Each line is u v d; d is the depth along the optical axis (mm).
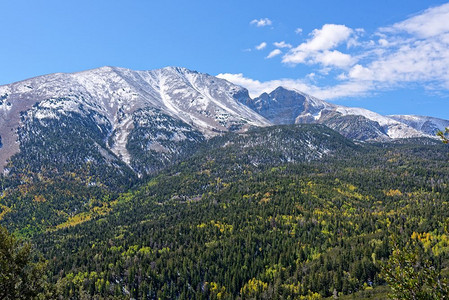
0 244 49688
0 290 49250
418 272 39938
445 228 40625
